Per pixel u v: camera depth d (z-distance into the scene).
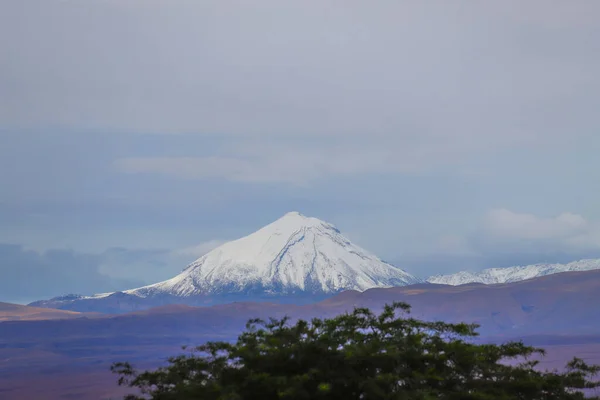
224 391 78.19
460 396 78.25
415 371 80.81
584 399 83.00
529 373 84.88
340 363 80.25
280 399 76.94
